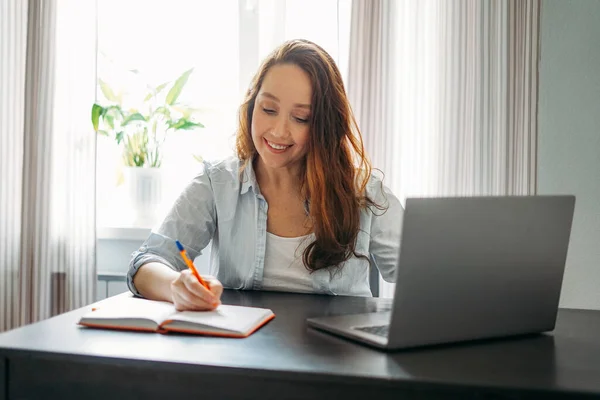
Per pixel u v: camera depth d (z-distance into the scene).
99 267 2.48
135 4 2.58
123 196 2.59
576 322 1.26
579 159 2.24
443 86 2.23
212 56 2.56
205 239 1.68
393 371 0.88
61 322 1.15
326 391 0.87
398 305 0.97
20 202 2.39
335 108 1.57
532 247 1.08
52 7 2.32
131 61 2.58
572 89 2.24
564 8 2.23
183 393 0.91
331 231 1.55
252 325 1.11
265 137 1.55
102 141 2.59
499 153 2.20
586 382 0.85
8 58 2.36
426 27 2.25
